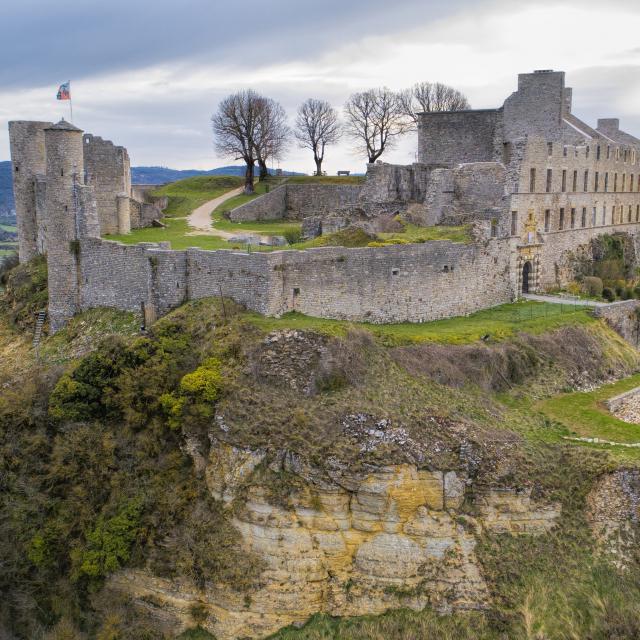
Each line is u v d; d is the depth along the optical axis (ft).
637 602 114.01
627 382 174.29
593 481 126.11
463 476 123.54
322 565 121.70
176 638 122.62
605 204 254.47
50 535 132.36
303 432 125.90
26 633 128.06
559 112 229.25
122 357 147.64
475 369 153.38
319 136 348.18
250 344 142.82
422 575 120.26
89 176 209.46
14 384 157.89
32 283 200.44
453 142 243.19
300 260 157.99
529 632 113.29
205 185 323.78
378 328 162.71
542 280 219.41
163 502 131.75
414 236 189.78
